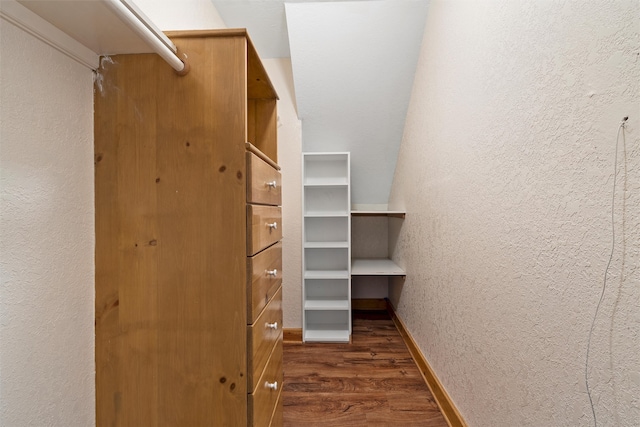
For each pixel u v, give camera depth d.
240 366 0.83
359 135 2.39
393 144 2.43
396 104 2.19
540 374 0.78
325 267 2.57
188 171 0.84
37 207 0.67
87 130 0.82
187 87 0.84
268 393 1.03
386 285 2.93
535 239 0.80
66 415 0.74
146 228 0.84
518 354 0.87
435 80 1.62
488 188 1.04
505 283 0.94
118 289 0.85
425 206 1.79
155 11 1.12
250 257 0.84
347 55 1.96
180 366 0.84
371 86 2.10
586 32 0.63
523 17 0.84
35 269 0.67
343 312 2.58
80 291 0.79
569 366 0.68
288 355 2.05
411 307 2.12
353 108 2.22
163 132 0.85
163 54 0.73
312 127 2.36
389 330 2.47
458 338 1.30
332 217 2.55
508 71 0.92
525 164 0.84
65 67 0.75
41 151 0.68
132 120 0.85
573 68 0.66
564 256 0.69
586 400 0.63
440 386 1.50
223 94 0.84
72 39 0.75
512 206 0.90
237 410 0.83
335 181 2.41
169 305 0.84
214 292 0.84
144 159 0.85
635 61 0.52
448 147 1.42
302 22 1.82
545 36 0.76
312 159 2.48
